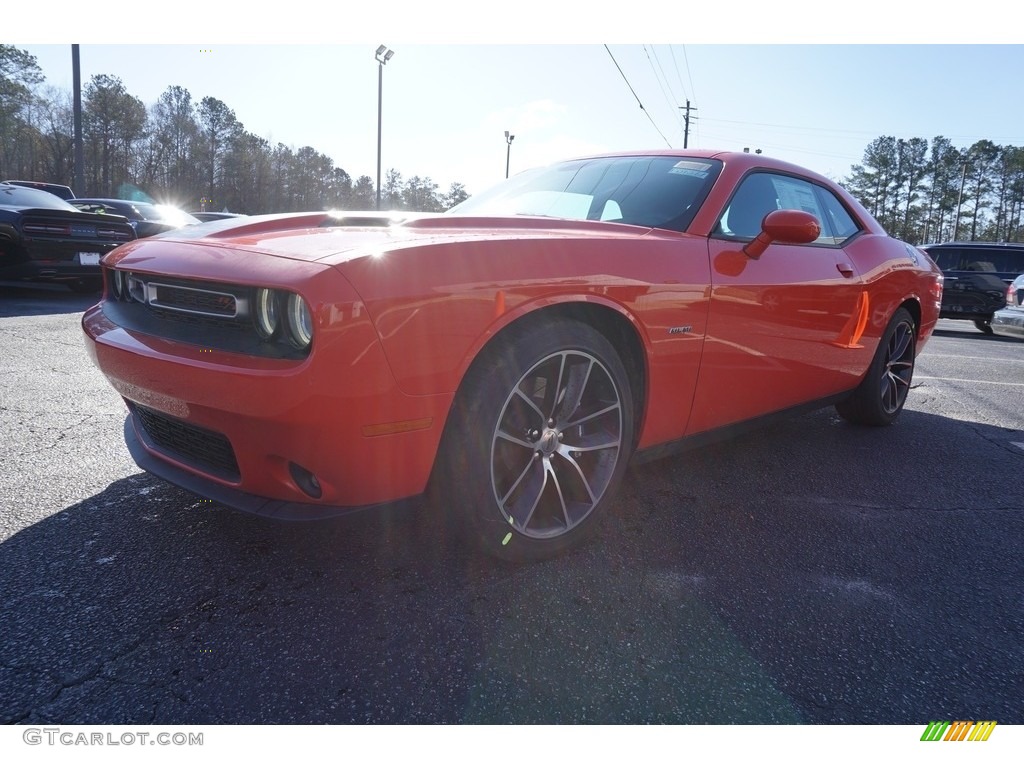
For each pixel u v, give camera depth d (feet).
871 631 6.03
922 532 8.23
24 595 5.97
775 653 5.63
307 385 5.12
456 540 7.28
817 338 9.77
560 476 7.09
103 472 8.80
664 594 6.46
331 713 4.71
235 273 5.54
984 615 6.40
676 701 4.99
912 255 12.88
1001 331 32.32
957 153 242.99
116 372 6.39
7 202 24.38
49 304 24.68
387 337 5.31
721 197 8.55
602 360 6.89
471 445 6.03
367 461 5.55
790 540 7.82
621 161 9.91
